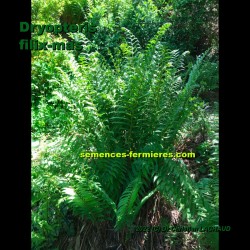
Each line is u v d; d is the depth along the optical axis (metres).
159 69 3.62
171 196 3.27
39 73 5.71
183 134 4.25
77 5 7.84
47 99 5.46
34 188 3.27
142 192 3.57
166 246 3.28
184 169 3.23
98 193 3.27
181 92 3.68
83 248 3.34
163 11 7.19
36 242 3.27
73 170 3.37
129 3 7.20
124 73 3.86
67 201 3.30
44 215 3.36
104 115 3.65
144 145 3.62
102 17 7.02
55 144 3.68
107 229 3.41
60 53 5.66
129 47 4.11
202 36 6.53
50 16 6.55
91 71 3.64
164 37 6.31
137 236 3.35
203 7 6.27
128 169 3.64
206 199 3.02
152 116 3.58
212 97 5.36
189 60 6.02
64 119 4.48
